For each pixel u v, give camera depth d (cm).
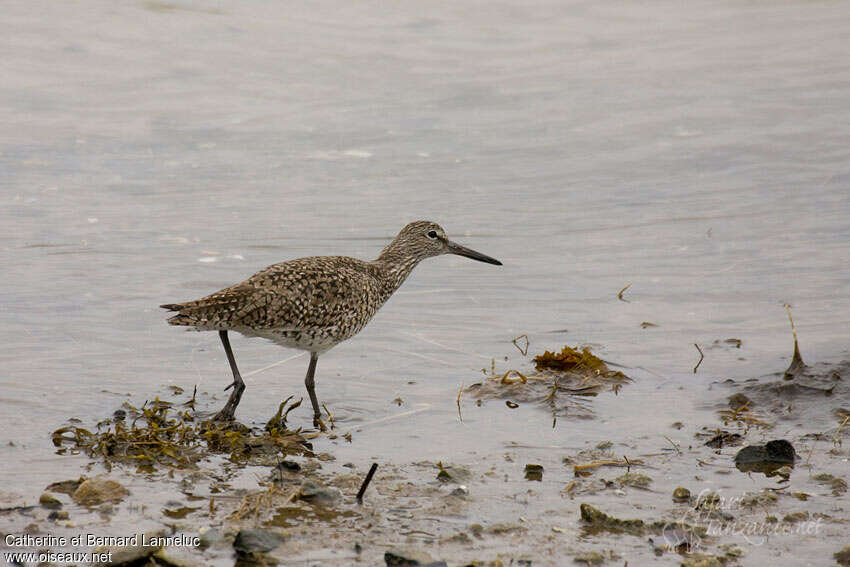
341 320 1162
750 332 1341
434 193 1967
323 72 2730
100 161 2105
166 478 938
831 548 813
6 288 1458
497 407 1139
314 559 783
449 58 2861
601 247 1697
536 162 2133
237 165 2116
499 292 1522
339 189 1992
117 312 1394
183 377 1213
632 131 2289
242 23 3105
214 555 789
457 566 773
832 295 1454
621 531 842
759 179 1981
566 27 3188
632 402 1149
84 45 2842
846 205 1825
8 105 2395
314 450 1020
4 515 844
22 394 1125
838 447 1023
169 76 2659
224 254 1630
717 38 3042
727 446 1030
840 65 2717
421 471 965
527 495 913
